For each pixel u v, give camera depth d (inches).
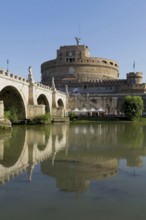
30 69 2888.8
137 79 6382.9
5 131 1911.9
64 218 455.5
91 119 4232.3
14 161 891.4
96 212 478.3
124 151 1121.4
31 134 1820.9
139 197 548.7
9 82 2304.4
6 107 2662.4
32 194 562.3
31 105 2800.2
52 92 3873.0
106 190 592.1
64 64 7204.7
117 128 2608.3
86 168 799.7
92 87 6584.6
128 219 452.8
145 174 732.7
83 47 7204.7
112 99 5290.4
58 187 610.9
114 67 7672.2
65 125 3038.9
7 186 616.1
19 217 458.6
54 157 971.3
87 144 1338.6
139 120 4261.8
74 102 5049.2
